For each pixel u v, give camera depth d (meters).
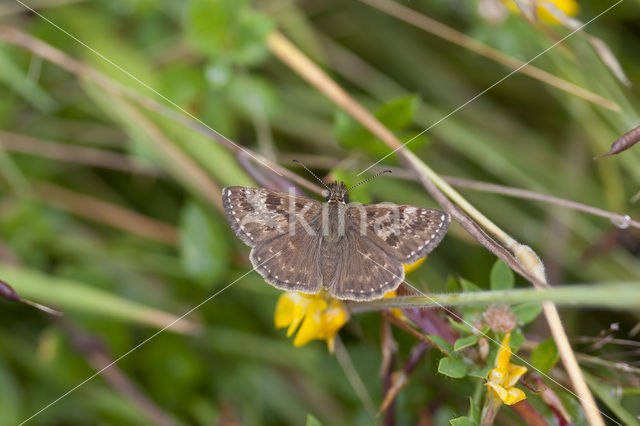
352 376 0.36
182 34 0.39
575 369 0.32
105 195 0.38
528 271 0.32
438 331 0.33
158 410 0.36
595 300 0.30
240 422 0.36
